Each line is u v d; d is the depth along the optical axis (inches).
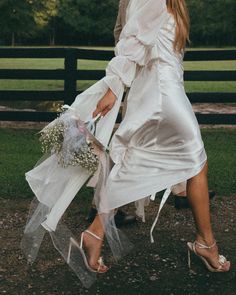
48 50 341.1
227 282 139.0
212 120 335.3
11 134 331.3
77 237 165.9
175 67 136.3
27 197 200.1
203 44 2137.1
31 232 140.9
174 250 158.1
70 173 135.5
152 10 130.5
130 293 133.9
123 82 132.1
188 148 133.4
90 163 131.6
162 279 140.9
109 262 149.8
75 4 2128.4
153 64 135.2
